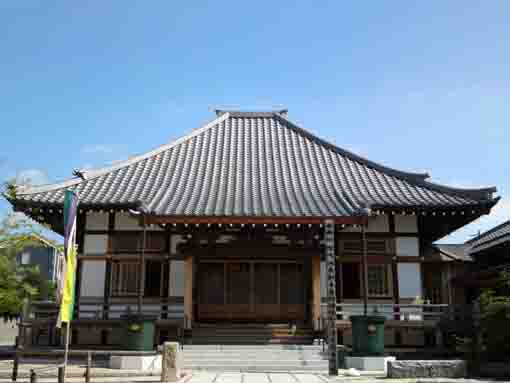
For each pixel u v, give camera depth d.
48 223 23.52
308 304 21.94
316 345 19.22
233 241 21.28
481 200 21.39
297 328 21.11
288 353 18.48
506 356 17.89
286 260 22.58
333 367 15.38
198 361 17.66
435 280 25.08
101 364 17.94
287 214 19.86
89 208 21.61
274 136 29.19
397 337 21.77
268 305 22.14
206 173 24.92
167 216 19.66
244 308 22.11
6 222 20.58
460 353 20.41
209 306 22.11
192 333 20.59
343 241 22.66
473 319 19.72
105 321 20.69
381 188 23.66
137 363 16.66
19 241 20.78
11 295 21.12
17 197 21.06
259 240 21.31
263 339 20.22
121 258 22.47
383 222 22.88
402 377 14.27
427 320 20.53
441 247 31.44
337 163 26.38
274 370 16.72
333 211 20.34
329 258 16.27
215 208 20.47
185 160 26.27
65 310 12.74
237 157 26.77
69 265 13.12
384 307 21.22
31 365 17.64
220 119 30.38
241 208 20.55
